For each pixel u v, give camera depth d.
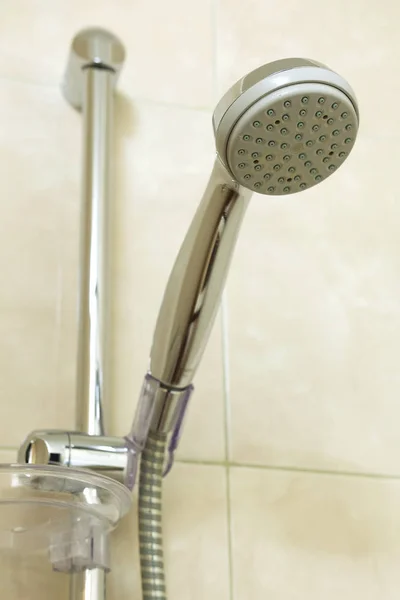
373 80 0.78
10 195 0.60
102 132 0.60
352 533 0.57
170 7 0.73
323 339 0.64
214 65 0.72
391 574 0.56
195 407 0.58
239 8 0.76
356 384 0.63
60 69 0.66
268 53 0.75
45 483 0.43
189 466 0.56
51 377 0.56
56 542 0.46
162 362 0.44
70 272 0.60
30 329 0.57
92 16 0.70
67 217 0.61
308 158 0.36
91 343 0.52
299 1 0.79
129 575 0.51
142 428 0.47
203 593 0.52
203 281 0.41
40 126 0.64
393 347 0.66
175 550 0.53
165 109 0.68
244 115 0.33
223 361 0.60
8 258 0.58
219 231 0.39
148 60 0.70
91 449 0.45
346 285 0.67
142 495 0.47
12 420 0.54
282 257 0.66
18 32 0.66
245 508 0.55
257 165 0.36
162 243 0.63
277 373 0.61
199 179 0.67
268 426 0.59
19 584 0.49
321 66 0.33
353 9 0.81
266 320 0.63
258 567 0.54
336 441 0.60
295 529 0.56
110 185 0.59
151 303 0.60
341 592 0.55
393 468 0.60
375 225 0.70
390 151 0.75
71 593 0.45
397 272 0.69
